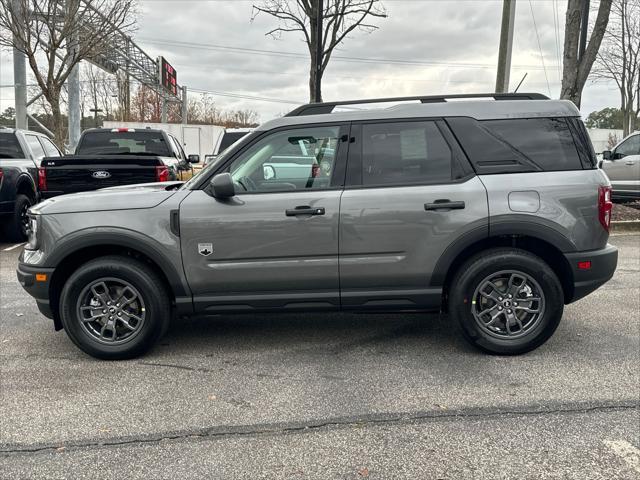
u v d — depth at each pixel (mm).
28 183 9562
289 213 4105
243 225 4125
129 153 11094
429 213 4109
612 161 12398
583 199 4125
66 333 4637
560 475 2721
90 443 3092
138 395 3697
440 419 3312
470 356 4332
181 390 3773
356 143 4234
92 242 4152
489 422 3266
